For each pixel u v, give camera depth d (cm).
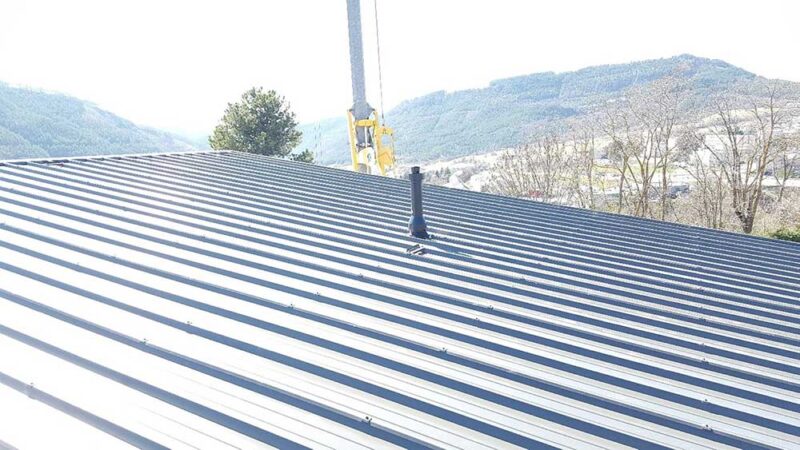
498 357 412
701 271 788
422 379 367
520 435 317
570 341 455
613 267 745
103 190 888
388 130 1769
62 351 358
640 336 485
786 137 2783
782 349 487
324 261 613
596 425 335
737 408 371
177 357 363
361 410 323
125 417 292
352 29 1688
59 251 568
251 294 487
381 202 1023
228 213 803
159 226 698
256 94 3297
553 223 1034
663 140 3080
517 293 571
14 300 437
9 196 798
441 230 845
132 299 455
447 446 299
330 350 394
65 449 261
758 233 2900
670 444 324
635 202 3269
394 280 569
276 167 1363
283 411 314
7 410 289
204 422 296
